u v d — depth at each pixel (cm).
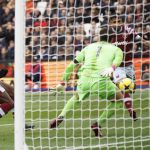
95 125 1997
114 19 2112
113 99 2014
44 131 2106
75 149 1811
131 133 2072
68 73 2042
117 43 2158
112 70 1931
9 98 2000
